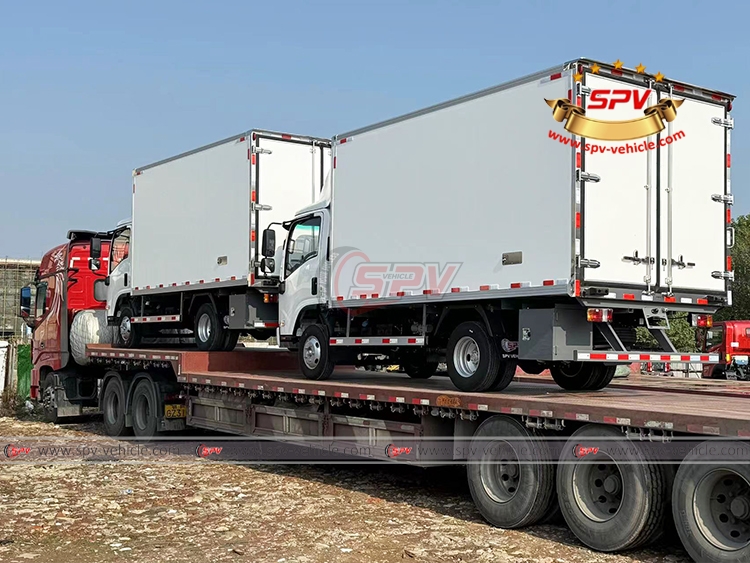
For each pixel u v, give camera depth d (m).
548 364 9.79
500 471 8.01
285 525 8.05
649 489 6.65
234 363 13.49
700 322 8.98
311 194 13.43
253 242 12.81
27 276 34.28
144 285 15.53
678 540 7.32
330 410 10.30
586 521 7.07
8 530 7.92
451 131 9.38
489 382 8.94
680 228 8.64
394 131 10.20
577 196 7.95
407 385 10.20
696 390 9.78
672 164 8.62
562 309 8.27
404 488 9.89
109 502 9.09
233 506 8.91
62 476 10.69
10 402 19.98
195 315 14.50
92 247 15.84
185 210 14.45
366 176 10.62
